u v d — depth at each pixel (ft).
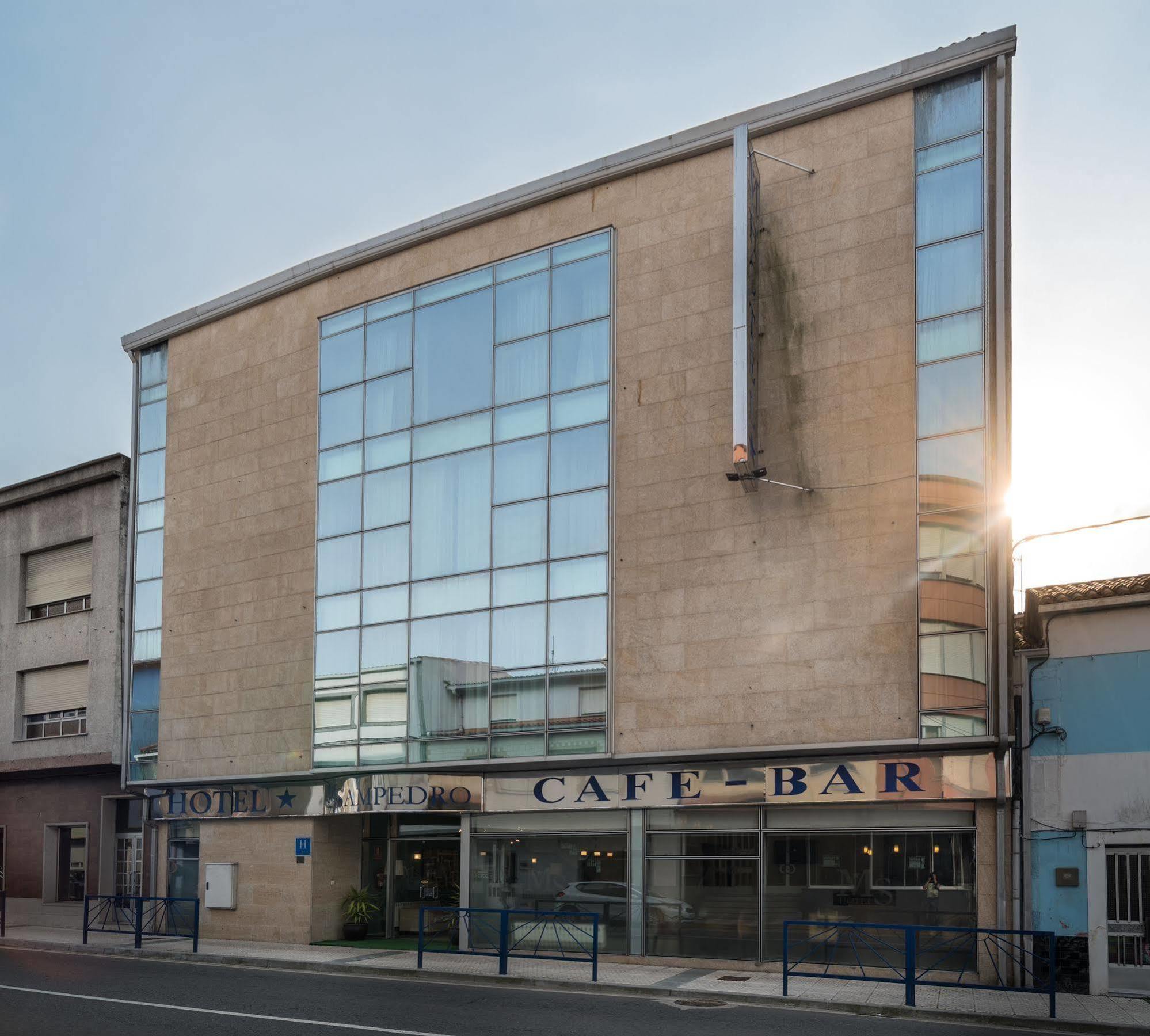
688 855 67.41
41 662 108.27
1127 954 56.80
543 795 72.49
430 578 79.46
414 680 78.95
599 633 71.20
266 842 85.61
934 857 60.39
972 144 63.36
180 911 90.33
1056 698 60.39
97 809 101.40
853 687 62.64
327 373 88.28
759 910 64.49
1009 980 57.88
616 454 72.28
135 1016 49.06
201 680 92.07
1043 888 59.00
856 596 63.31
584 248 75.77
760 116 69.62
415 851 84.38
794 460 66.13
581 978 60.03
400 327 84.38
